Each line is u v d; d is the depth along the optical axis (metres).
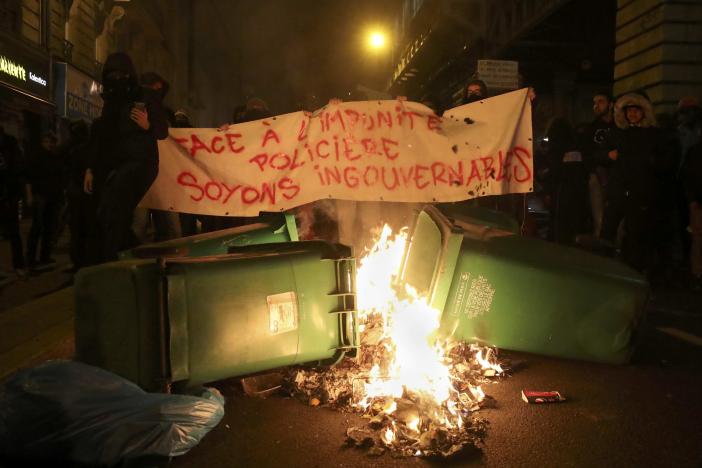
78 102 23.05
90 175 5.71
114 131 5.25
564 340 3.91
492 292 3.86
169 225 6.41
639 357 4.18
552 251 3.94
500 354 4.20
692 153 7.13
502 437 2.91
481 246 3.85
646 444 2.84
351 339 3.58
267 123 5.58
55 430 2.54
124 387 2.75
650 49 11.13
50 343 4.15
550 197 8.61
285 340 3.29
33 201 8.27
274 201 5.55
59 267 8.39
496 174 5.55
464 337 3.94
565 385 3.64
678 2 10.73
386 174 5.54
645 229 7.02
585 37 20.41
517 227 5.52
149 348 2.93
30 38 19.81
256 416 3.17
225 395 3.46
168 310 2.94
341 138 5.55
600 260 3.97
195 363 3.01
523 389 3.57
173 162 5.54
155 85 5.77
